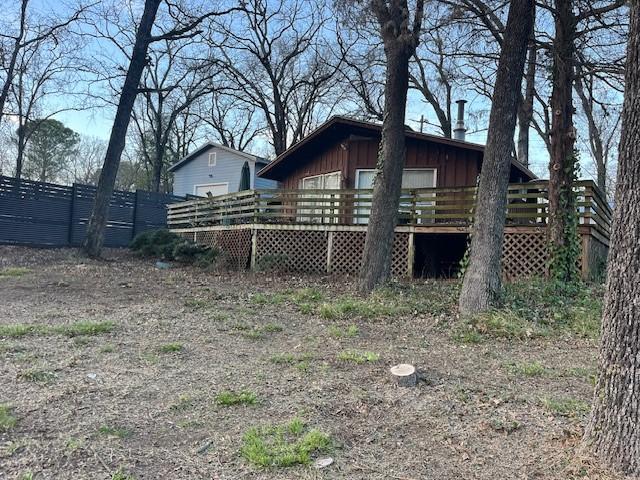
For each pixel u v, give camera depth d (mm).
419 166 12047
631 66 2510
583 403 3410
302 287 8656
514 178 13508
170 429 2908
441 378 3982
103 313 6020
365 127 12070
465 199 9656
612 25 7695
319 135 13109
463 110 16828
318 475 2441
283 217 11633
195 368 4062
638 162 2387
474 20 10000
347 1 8930
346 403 3391
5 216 13688
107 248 16000
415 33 8336
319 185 13906
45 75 21422
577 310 6387
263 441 2770
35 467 2398
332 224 10656
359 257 10414
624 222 2418
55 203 14836
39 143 30000
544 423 3076
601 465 2404
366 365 4285
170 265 11633
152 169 31766
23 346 4410
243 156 22016
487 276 6344
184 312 6305
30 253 12453
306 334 5441
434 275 10547
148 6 12664
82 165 36094
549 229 7883
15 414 2980
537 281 7734
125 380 3695
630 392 2344
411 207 10141
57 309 6152
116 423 2939
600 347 2543
